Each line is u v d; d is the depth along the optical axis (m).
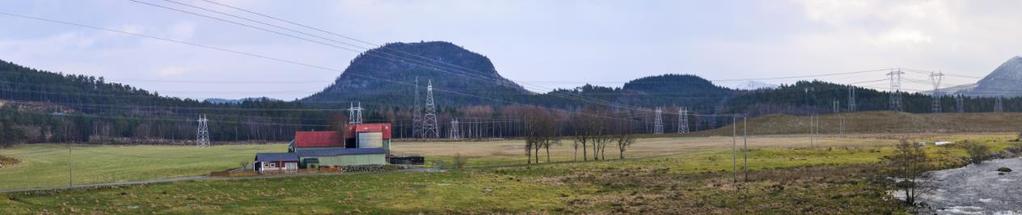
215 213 77.56
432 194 93.50
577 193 96.19
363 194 93.81
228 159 156.50
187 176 111.94
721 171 123.81
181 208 80.62
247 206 82.69
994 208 75.19
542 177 117.06
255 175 113.69
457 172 122.25
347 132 151.38
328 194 93.88
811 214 72.69
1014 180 99.00
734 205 80.69
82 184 99.56
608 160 151.88
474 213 78.94
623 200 87.38
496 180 110.62
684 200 86.19
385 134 152.12
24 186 97.50
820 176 108.88
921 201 80.06
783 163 136.38
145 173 118.69
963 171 113.44
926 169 117.19
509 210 80.94
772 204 80.19
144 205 82.75
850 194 85.75
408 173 119.44
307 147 148.00
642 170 128.88
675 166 135.50
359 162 130.50
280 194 93.62
